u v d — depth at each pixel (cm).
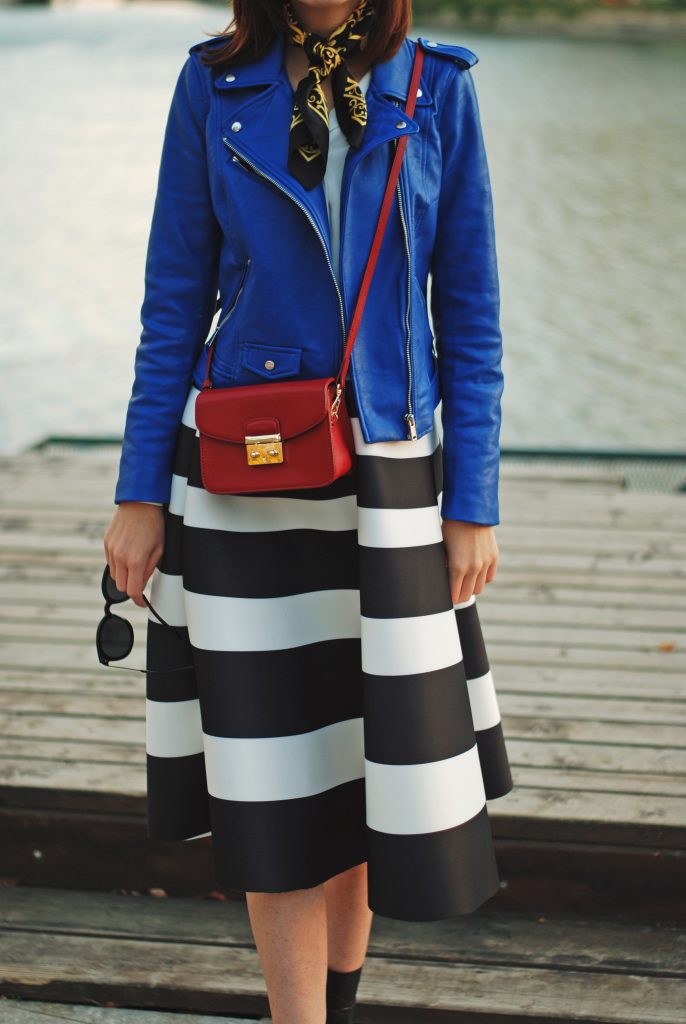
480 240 143
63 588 329
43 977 192
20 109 3145
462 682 142
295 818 144
